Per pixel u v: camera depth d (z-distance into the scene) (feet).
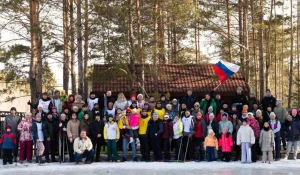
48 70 88.89
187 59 114.21
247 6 95.35
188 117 55.67
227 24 102.73
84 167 49.75
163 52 69.51
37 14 74.02
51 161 55.16
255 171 46.01
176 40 109.91
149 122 55.31
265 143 54.34
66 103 56.80
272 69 179.11
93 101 57.57
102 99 58.13
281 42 139.44
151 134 55.16
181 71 93.97
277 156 56.18
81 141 52.70
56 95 57.98
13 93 97.30
